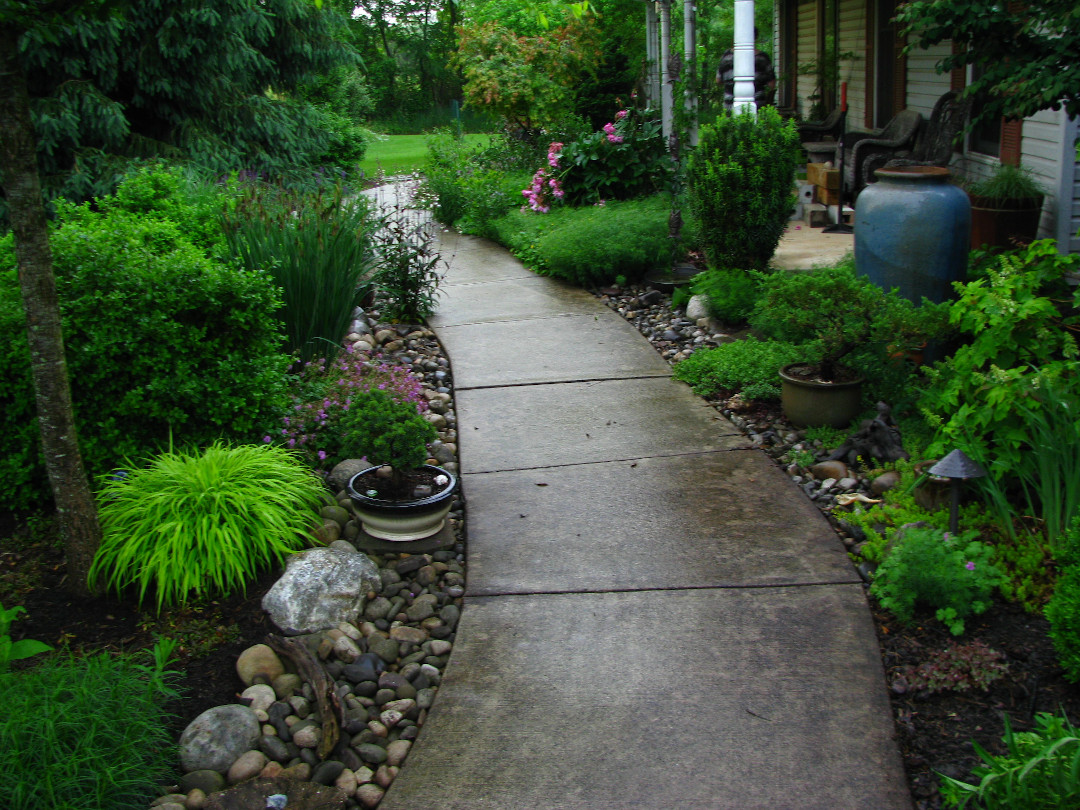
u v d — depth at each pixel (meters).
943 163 8.38
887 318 4.58
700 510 4.20
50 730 2.44
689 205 7.66
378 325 7.15
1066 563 3.02
